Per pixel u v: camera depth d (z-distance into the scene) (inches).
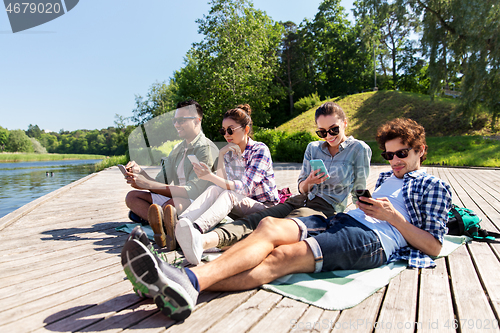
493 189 244.2
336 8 1620.3
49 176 836.0
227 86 925.8
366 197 70.7
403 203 80.7
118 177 397.1
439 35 711.7
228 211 92.5
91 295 65.6
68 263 86.1
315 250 66.0
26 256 92.4
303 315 56.0
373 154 666.8
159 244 94.5
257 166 99.4
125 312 57.9
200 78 960.9
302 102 1413.6
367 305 59.7
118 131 1385.3
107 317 56.0
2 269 81.4
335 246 67.4
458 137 697.6
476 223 103.3
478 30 621.3
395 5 784.3
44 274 77.8
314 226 75.6
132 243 51.6
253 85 943.0
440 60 724.0
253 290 65.4
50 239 111.6
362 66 1585.9
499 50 609.3
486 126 745.6
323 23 1598.2
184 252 74.0
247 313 56.4
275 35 1350.9
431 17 717.9
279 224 68.5
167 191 96.4
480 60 633.6
